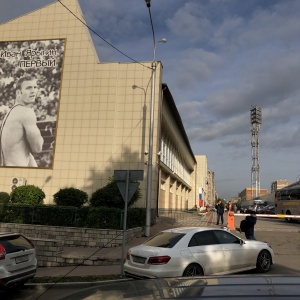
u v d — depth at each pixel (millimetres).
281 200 36844
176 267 8266
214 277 2547
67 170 23797
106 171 23375
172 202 38938
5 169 24391
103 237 15531
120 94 24266
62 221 17531
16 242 8844
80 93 24688
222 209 26344
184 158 50625
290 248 15578
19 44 26234
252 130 97250
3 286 8078
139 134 23547
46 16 26297
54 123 24578
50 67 25469
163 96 26328
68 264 12656
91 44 25297
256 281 2318
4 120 25188
